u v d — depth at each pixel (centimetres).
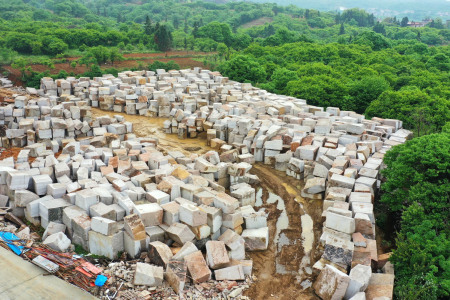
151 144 2538
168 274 1404
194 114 3017
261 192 2198
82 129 2736
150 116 3375
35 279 1384
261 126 2642
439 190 1631
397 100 3241
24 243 1549
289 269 1580
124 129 2780
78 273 1404
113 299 1315
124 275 1407
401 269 1480
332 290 1371
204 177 2145
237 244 1584
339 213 1692
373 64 5566
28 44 5288
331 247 1521
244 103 3150
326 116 2884
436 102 3166
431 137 1812
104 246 1525
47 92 3516
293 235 1814
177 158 2277
